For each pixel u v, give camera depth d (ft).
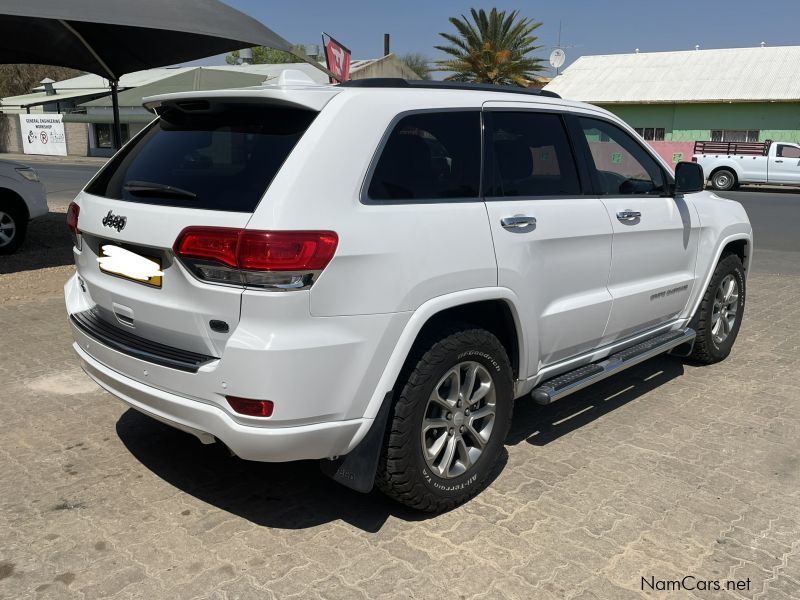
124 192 10.30
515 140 11.66
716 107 106.32
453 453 10.51
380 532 10.07
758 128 104.12
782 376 17.02
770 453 12.76
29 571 9.03
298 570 9.15
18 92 178.81
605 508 10.78
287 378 8.50
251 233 8.32
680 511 10.71
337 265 8.69
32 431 13.17
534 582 8.97
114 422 13.66
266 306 8.38
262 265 8.29
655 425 13.98
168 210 9.23
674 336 15.46
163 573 9.05
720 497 11.16
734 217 17.22
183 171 9.79
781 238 42.09
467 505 10.84
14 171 30.63
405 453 9.74
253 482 11.51
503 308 11.10
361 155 9.25
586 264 12.55
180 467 11.94
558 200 12.12
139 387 9.69
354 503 10.90
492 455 11.12
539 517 10.51
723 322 17.71
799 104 100.68
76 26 32.12
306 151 8.84
